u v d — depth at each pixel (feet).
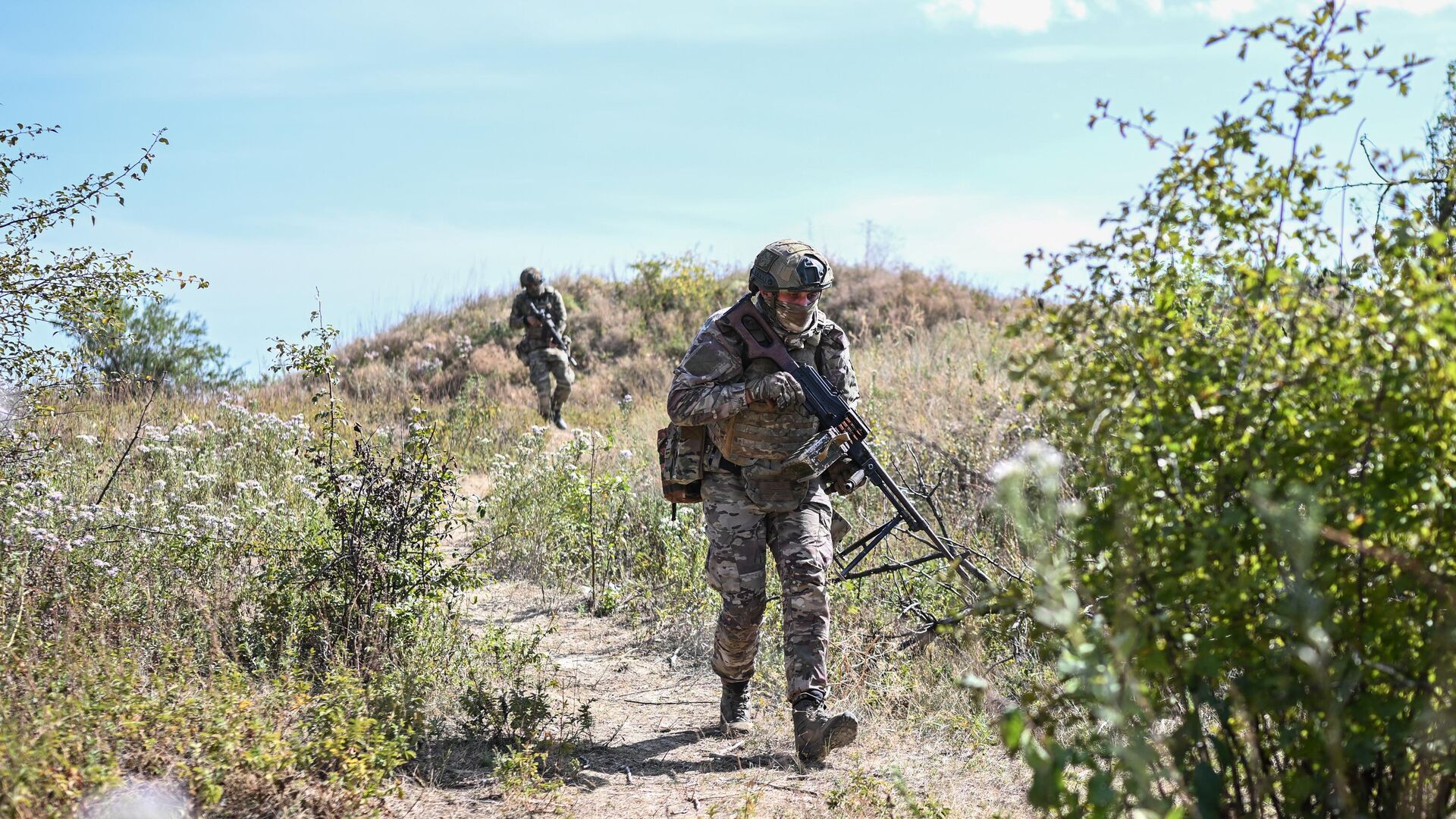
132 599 15.99
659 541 24.58
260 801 10.52
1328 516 6.56
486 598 22.99
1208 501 7.00
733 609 14.51
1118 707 6.42
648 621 21.22
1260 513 6.41
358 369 55.11
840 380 15.06
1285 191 7.70
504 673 16.26
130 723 10.60
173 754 10.71
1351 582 6.64
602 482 26.12
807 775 13.29
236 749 10.80
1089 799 6.56
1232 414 6.97
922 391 31.01
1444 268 6.68
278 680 12.98
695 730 15.40
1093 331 7.77
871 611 18.65
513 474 29.32
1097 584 7.13
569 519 25.22
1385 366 6.53
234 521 20.16
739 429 14.35
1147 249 8.07
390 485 17.20
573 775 13.37
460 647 16.89
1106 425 7.28
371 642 15.49
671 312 63.77
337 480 17.20
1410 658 6.57
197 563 18.07
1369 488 6.55
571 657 19.47
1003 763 12.92
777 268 14.42
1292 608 6.17
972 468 23.35
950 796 12.00
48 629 13.82
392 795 12.21
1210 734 7.43
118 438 28.91
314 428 34.24
